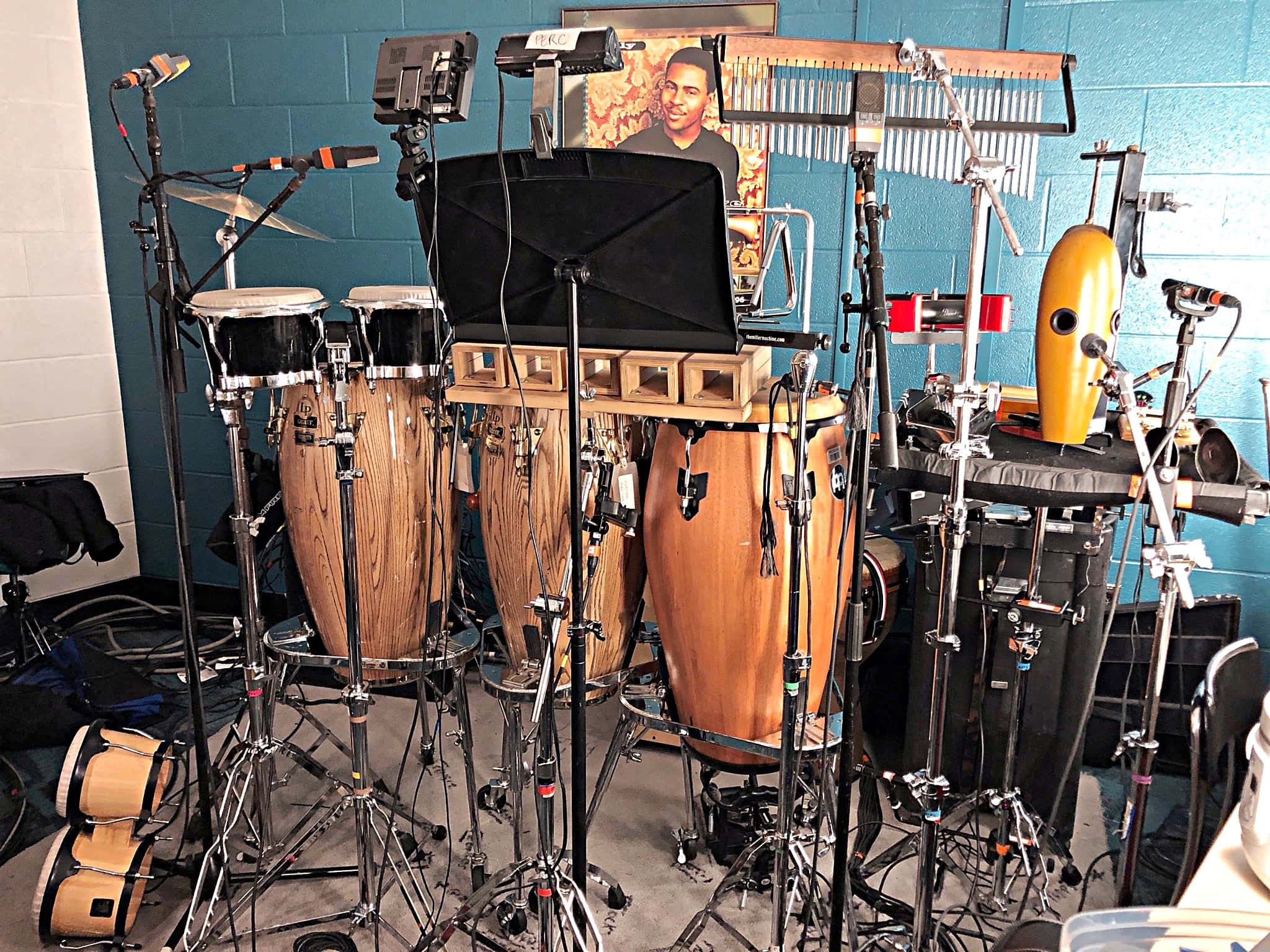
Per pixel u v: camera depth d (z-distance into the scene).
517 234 1.37
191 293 1.80
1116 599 1.72
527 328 1.50
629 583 1.89
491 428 1.84
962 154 1.48
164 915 1.98
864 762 1.97
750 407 1.62
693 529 1.68
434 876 2.10
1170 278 2.41
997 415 1.78
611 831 2.25
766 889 2.04
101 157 3.29
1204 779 1.28
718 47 1.42
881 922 1.86
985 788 2.10
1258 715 1.42
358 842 1.87
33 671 2.79
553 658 1.59
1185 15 2.27
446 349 1.87
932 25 2.43
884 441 1.33
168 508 3.51
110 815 1.91
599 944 1.61
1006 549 1.98
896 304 1.44
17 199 3.13
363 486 1.95
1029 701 2.03
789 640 1.55
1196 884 0.99
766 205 2.64
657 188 1.26
